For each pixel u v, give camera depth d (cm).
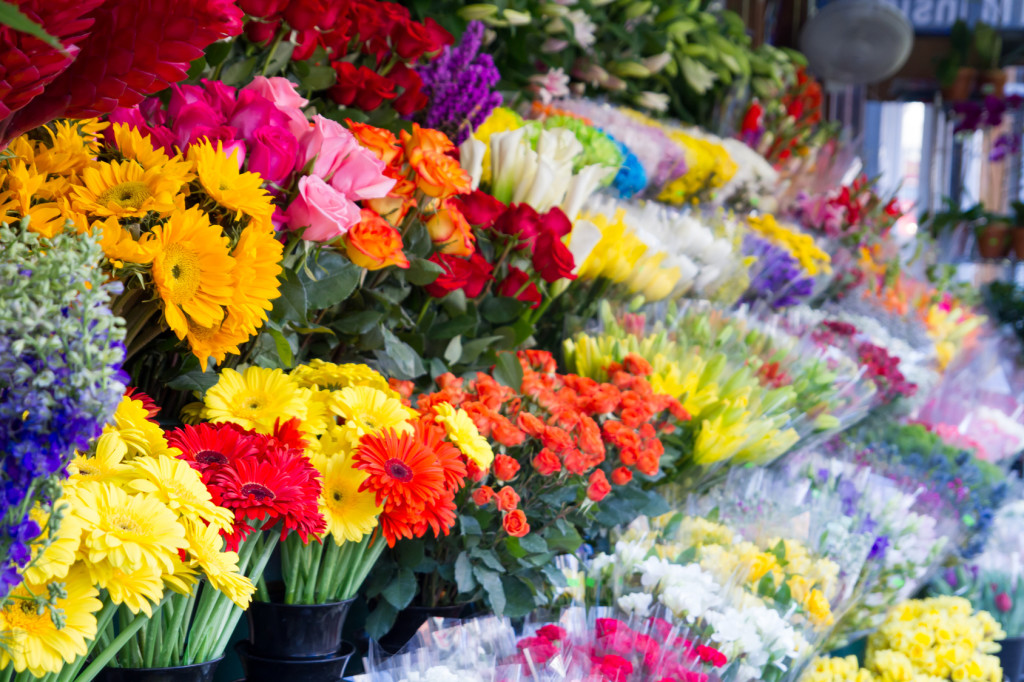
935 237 668
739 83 455
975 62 761
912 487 259
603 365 205
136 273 105
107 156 116
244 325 110
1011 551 282
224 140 122
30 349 74
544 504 165
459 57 226
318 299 145
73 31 84
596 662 142
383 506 124
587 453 164
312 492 111
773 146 468
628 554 168
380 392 136
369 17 190
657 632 152
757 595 176
